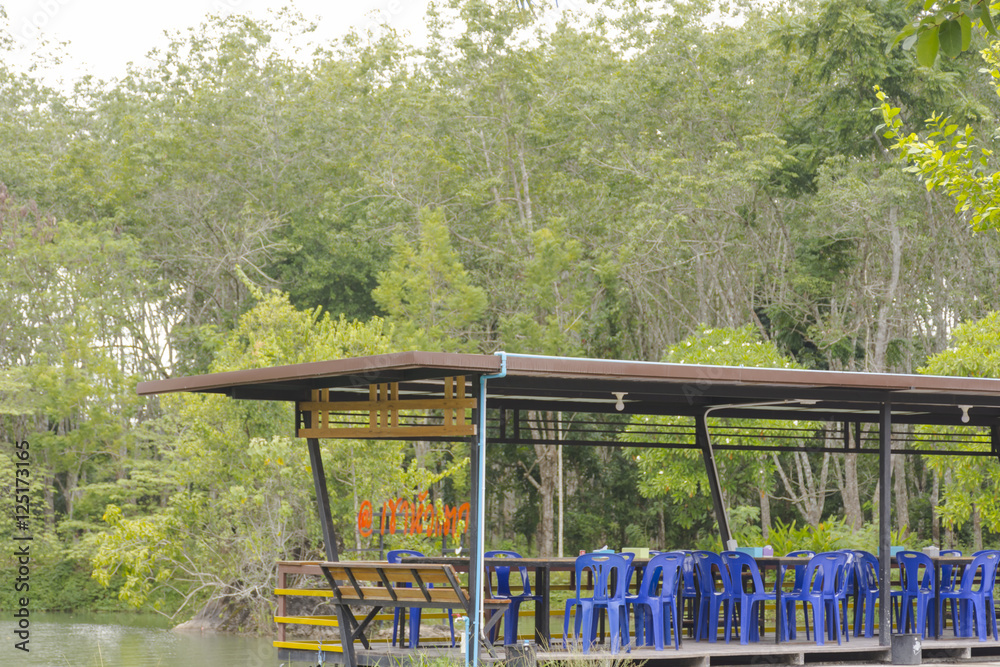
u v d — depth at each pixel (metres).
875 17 27.61
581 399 12.78
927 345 30.83
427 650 10.12
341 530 21.38
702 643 10.77
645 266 32.81
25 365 34.62
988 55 14.23
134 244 36.16
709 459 14.02
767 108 32.28
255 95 37.50
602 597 9.92
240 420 21.41
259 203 37.59
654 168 31.00
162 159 36.38
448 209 34.88
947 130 13.08
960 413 14.30
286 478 20.44
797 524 31.91
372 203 34.38
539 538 33.06
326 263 35.97
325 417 11.03
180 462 24.25
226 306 38.75
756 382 9.36
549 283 29.14
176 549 21.23
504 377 9.63
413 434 9.73
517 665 8.89
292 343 22.69
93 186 38.16
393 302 27.86
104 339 36.09
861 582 11.31
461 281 28.09
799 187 30.77
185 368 37.56
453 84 35.72
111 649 17.94
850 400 10.74
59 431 35.00
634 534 31.98
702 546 27.94
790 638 11.36
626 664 9.20
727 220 32.31
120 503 31.97
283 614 11.55
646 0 33.03
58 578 31.12
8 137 38.62
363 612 11.34
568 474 34.62
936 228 30.08
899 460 29.00
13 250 34.38
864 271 29.20
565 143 34.69
